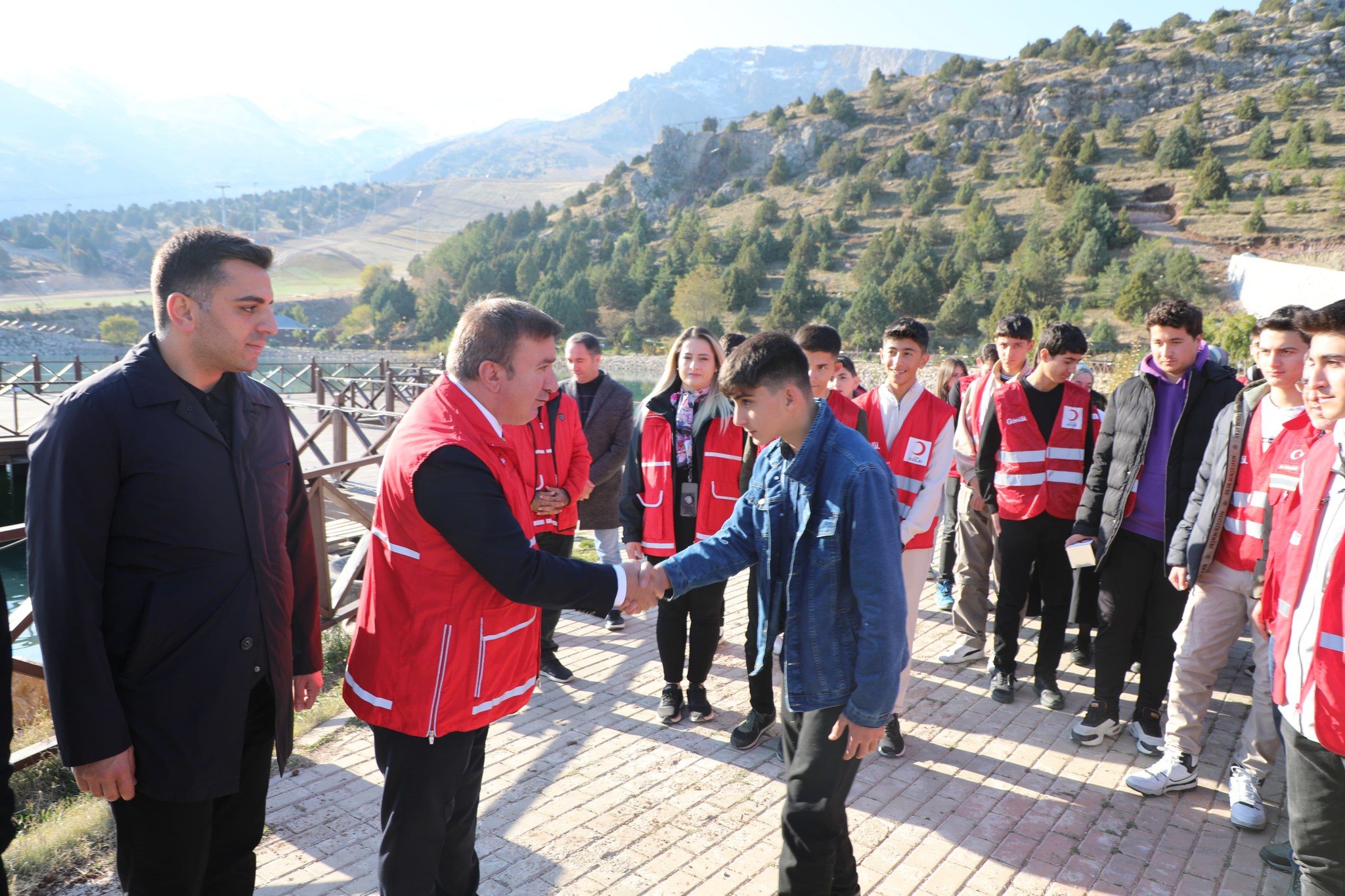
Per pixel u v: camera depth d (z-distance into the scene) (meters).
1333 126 102.00
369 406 17.92
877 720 2.05
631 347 91.44
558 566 2.01
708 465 3.72
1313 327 2.04
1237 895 2.65
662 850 2.84
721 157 154.88
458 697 1.99
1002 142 127.81
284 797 3.14
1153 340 3.55
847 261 103.75
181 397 1.84
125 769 1.76
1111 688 3.71
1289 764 2.12
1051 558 4.06
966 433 5.04
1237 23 135.12
